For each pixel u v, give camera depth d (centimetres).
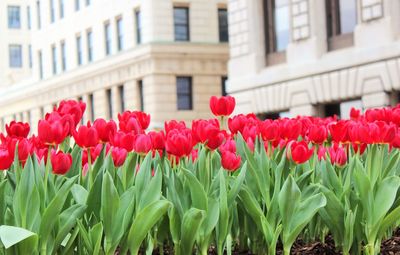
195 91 5050
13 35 8906
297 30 3219
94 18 5741
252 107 3519
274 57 3438
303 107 3192
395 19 2731
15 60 8925
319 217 431
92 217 354
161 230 386
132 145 382
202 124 375
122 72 5309
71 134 415
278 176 380
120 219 342
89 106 5819
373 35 2814
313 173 436
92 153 436
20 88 7038
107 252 339
